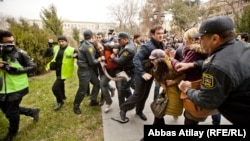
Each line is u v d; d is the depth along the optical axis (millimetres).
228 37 1512
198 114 2252
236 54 1449
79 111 4289
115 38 5875
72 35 29188
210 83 1506
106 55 4035
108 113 4172
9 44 3092
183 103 2422
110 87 5188
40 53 8891
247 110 1467
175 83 2496
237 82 1413
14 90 3188
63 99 5082
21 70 3230
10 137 3348
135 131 3389
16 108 3309
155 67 2594
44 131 3666
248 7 13461
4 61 3104
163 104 2629
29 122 4031
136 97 3496
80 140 3309
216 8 26984
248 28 12977
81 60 4086
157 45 3174
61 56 4352
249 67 1440
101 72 4258
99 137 3342
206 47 1631
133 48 3775
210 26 1525
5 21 10102
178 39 9227
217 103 1519
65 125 3842
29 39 8422
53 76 8656
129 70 3881
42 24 20234
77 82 7293
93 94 4633
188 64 2227
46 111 4535
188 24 27938
